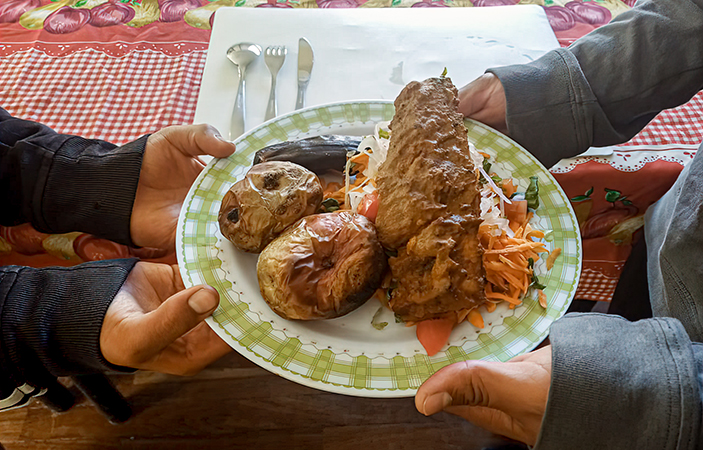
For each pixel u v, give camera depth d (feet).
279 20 1.95
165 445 2.08
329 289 1.24
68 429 2.11
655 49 1.48
